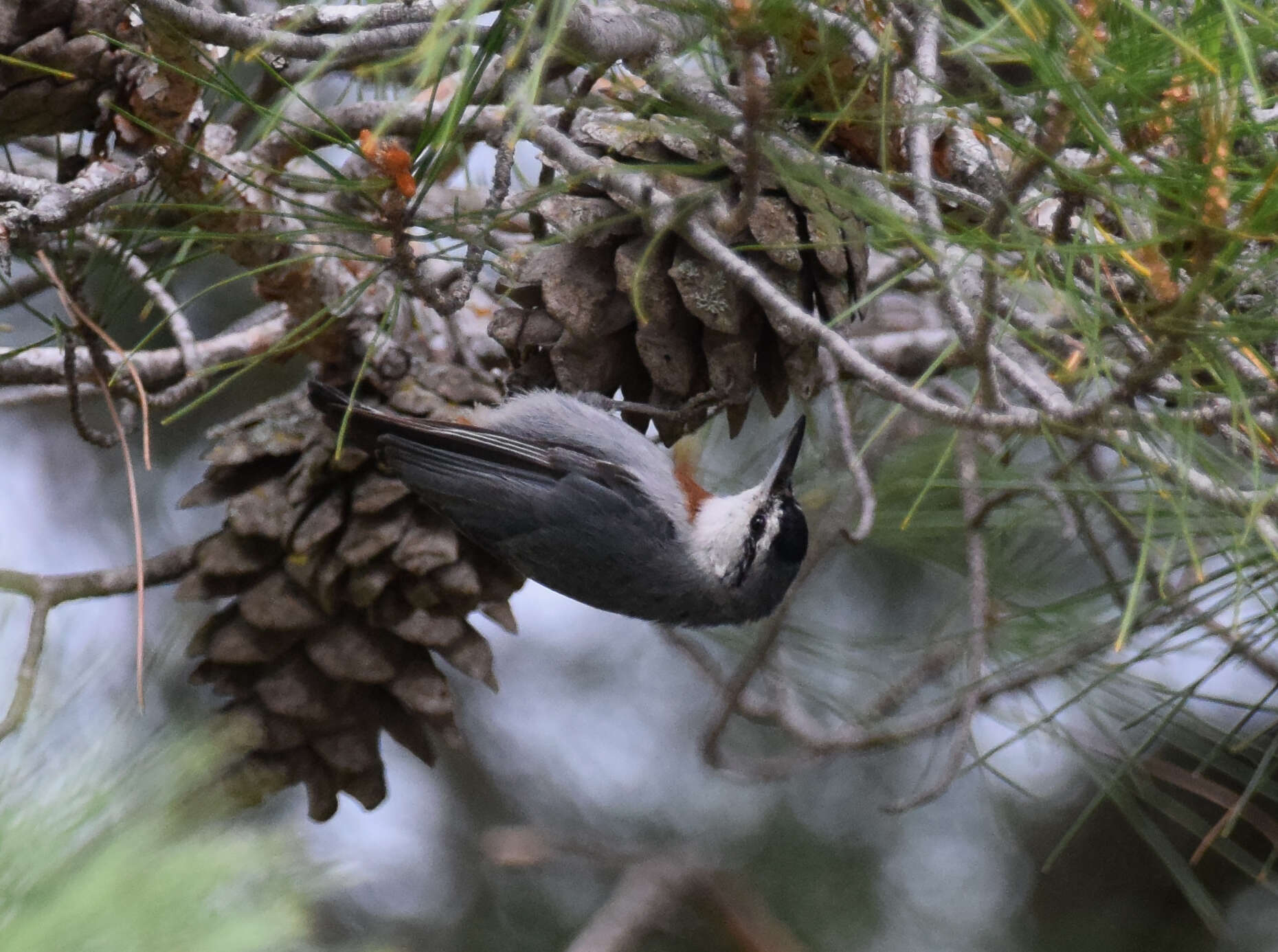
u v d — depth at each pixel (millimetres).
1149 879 4570
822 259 4441
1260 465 4371
